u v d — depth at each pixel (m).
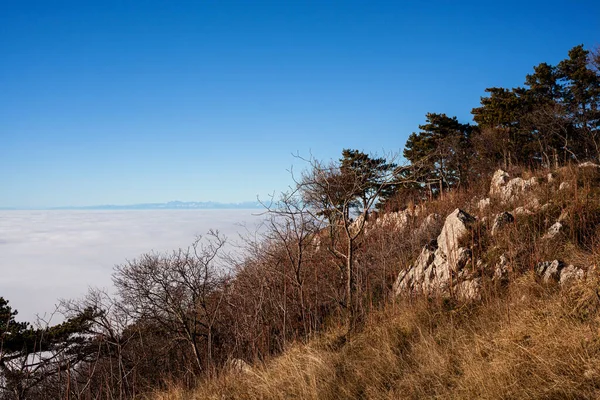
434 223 11.62
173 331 13.40
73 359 13.10
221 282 12.51
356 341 7.23
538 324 5.29
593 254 6.24
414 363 5.79
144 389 11.79
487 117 29.52
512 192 10.70
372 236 13.04
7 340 13.38
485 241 8.21
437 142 26.77
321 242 11.62
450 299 7.39
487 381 4.67
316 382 5.88
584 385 4.11
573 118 24.41
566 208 8.15
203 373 9.33
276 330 10.05
